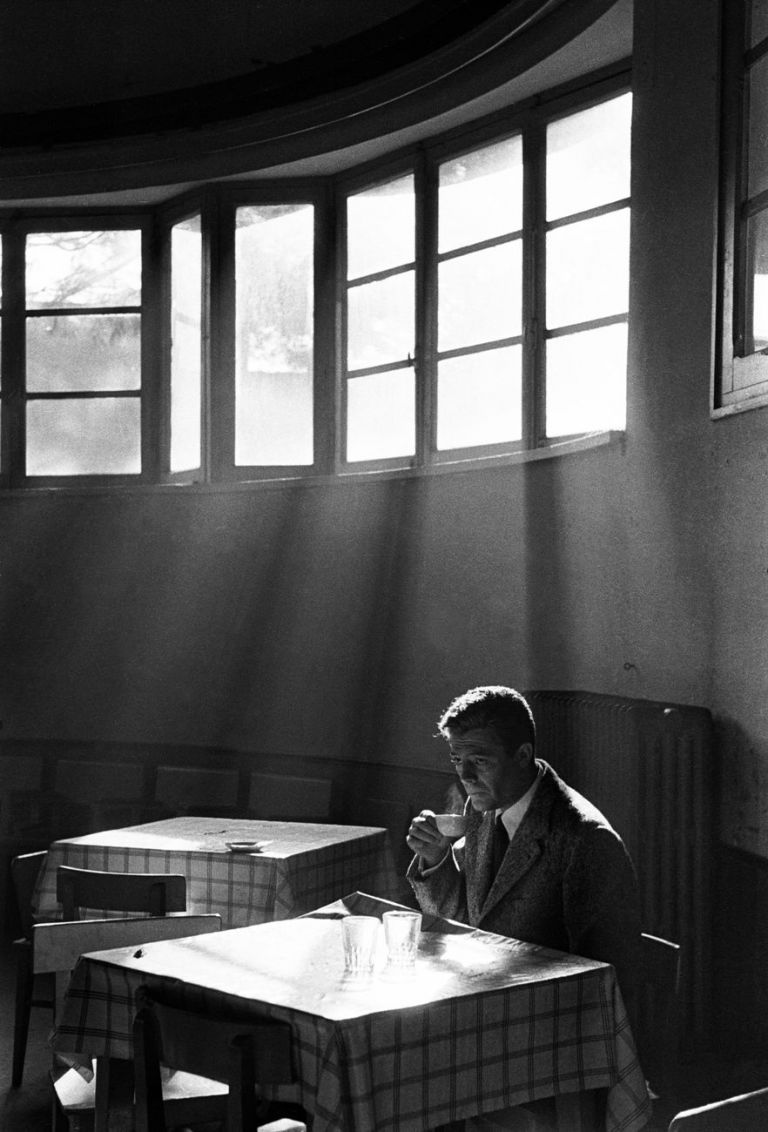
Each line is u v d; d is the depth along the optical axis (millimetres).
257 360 7848
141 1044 2637
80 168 7945
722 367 4660
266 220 7836
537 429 6340
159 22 7477
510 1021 2666
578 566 5809
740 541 4457
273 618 7711
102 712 8266
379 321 7371
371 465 7379
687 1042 4523
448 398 6926
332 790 7141
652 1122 3871
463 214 6863
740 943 4414
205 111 7574
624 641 5398
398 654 7062
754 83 4555
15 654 8461
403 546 7062
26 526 8477
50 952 3512
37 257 8461
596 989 2783
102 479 8414
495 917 3168
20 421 8508
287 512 7688
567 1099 2764
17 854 8102
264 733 7719
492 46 6191
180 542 8094
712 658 4664
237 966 2904
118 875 4090
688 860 4539
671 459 4984
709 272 4750
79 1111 3219
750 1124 2082
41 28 7656
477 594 6574
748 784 4379
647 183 5230
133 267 8367
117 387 8391
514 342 6508
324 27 7043
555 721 5387
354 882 5031
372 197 7461
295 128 7281
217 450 7922
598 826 3078
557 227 6273
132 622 8219
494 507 6473
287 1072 2480
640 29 5316
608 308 5957
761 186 4484
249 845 4785
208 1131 3096
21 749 8367
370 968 2818
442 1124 2557
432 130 6926
